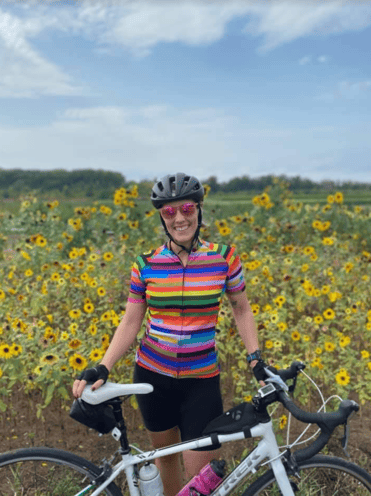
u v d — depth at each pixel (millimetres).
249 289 5148
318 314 4711
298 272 5973
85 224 8391
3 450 3238
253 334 2252
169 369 2172
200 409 2189
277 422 3230
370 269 6297
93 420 2020
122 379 3477
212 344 2203
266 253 6754
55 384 3311
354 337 4863
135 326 2250
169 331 2150
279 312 4496
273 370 2088
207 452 2156
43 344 3648
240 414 2066
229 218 8766
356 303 4820
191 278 2131
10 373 3494
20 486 2545
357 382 4004
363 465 3061
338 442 3305
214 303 2148
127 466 2086
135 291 2223
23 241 7273
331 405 3574
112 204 12117
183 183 2070
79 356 3229
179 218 2078
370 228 8875
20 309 4727
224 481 2094
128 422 3588
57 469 2586
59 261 6539
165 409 2281
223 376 3820
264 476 2111
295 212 9508
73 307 5051
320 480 2564
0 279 5902
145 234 8352
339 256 7074
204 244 2189
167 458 2406
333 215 9250
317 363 3549
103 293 4828
